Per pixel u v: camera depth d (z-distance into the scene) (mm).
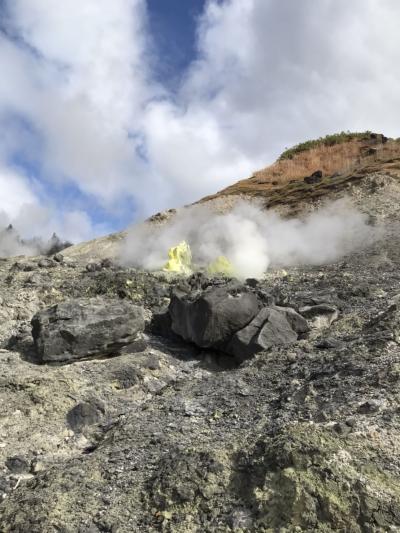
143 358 9422
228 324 9695
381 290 11859
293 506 4723
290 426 5805
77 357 9227
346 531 4500
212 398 7617
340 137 35219
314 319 10148
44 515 5195
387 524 4484
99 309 9695
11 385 8242
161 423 6988
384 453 5281
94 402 7855
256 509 4875
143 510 5227
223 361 9781
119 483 5664
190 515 5027
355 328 9172
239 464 5469
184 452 5852
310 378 7434
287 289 13430
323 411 6234
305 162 32812
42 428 7355
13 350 9984
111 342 9453
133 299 13312
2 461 6691
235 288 10172
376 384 6582
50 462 6625
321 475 4914
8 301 13180
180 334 10555
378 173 24453
